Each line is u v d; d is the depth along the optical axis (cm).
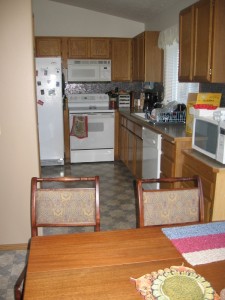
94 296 98
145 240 134
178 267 113
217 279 107
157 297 96
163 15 458
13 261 246
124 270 112
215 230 144
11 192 254
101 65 545
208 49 256
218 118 227
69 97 571
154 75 464
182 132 301
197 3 273
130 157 458
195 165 246
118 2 461
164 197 162
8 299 201
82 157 537
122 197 386
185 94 404
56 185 433
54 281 106
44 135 519
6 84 235
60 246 129
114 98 561
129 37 562
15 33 229
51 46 529
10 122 242
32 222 158
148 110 440
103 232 141
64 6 539
